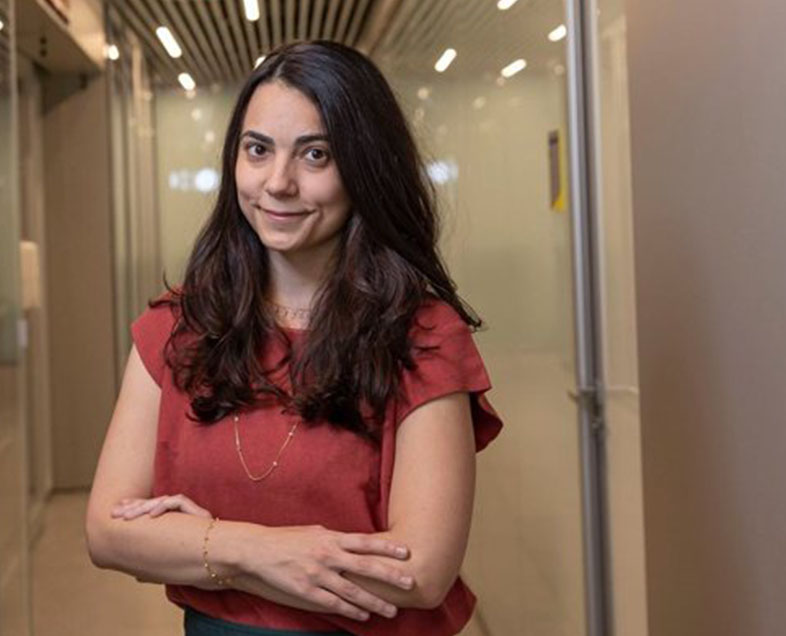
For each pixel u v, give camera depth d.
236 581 1.32
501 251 3.72
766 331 1.56
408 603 1.30
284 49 1.39
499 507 3.92
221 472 1.38
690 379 1.88
